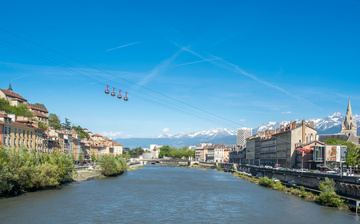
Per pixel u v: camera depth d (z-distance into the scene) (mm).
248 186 130250
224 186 129375
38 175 94625
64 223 63156
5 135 106188
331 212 76938
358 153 135250
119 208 78562
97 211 74250
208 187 125312
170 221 68000
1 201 79500
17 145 114875
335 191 90250
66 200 84750
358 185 77688
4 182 78938
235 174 192250
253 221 68750
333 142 157875
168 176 176125
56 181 101500
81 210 74375
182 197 98375
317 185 102062
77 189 106125
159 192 107938
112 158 166625
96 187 113562
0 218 64375
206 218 71125
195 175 189125
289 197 100000
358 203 76375
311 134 170125
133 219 68562
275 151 195375
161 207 81688
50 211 71688
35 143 132125
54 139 158000
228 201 92188
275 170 141625
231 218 71250
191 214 74625
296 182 119812
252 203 89000
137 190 110688
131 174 185125
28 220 63812
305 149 147875
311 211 78062
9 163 84875
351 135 191375
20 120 126312
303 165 147500
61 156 115438
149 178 159625
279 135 188875
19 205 75750
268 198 97812
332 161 126500
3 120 106500
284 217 72062
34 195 89438
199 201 91812
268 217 72250
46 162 102188
